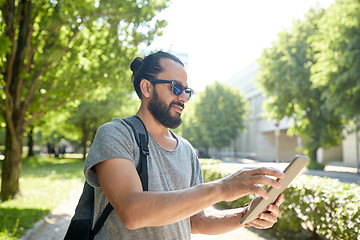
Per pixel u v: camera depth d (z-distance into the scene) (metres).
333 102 15.40
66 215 6.00
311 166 20.05
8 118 8.02
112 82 8.05
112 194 1.01
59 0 6.70
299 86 20.20
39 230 5.11
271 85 21.98
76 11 7.45
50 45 8.28
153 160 1.22
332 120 20.69
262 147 44.59
